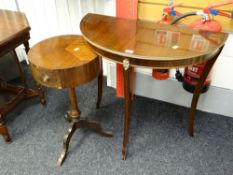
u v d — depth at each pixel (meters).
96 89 2.04
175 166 1.43
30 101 1.93
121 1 1.50
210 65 1.24
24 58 2.37
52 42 1.36
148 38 1.15
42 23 2.06
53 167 1.42
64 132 1.65
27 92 1.87
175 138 1.60
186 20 1.42
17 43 1.44
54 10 1.92
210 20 1.27
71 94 1.35
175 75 1.67
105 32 1.21
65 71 1.15
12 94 1.87
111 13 1.76
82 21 1.33
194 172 1.39
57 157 1.48
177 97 1.84
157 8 1.48
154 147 1.54
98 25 1.29
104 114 1.80
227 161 1.45
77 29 1.96
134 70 1.83
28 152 1.51
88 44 1.24
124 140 1.39
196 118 1.75
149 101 1.92
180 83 1.75
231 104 1.69
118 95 1.96
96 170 1.41
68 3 1.83
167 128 1.68
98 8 1.78
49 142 1.58
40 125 1.71
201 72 1.36
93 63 1.22
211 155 1.49
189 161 1.45
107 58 1.12
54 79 1.17
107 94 1.99
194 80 1.47
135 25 1.29
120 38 1.15
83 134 1.63
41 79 1.21
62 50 1.29
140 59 1.03
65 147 1.45
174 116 1.78
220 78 1.63
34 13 2.04
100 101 1.83
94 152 1.51
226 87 1.66
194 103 1.45
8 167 1.43
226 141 1.58
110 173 1.39
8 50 1.38
